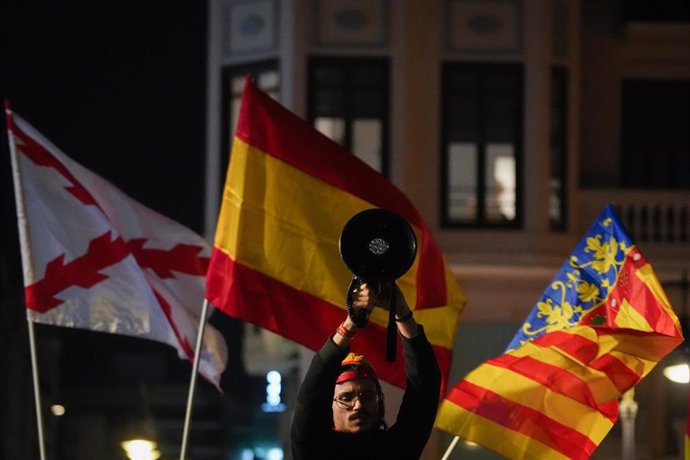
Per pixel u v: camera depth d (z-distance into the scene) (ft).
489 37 89.66
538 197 88.94
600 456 88.53
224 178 91.50
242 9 91.66
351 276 36.29
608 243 37.93
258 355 95.20
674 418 91.09
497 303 89.51
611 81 96.63
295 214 36.45
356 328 24.09
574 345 36.63
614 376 36.37
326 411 24.16
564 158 90.79
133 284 40.52
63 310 40.27
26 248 40.40
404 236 24.07
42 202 40.65
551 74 89.97
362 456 24.62
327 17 89.51
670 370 71.56
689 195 92.22
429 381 24.91
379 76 89.51
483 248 88.74
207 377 40.68
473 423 36.76
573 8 90.89
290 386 94.53
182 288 41.52
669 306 36.70
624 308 37.58
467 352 89.71
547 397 36.52
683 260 92.27
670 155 97.14
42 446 37.88
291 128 36.63
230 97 92.02
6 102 40.70
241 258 36.24
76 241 40.63
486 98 89.51
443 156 89.40
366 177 36.60
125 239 41.06
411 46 89.25
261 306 36.14
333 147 36.65
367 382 24.94
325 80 89.35
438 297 36.99
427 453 86.63
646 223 92.68
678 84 97.09
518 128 89.45
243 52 91.50
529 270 88.89
